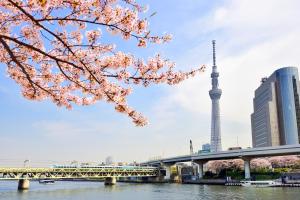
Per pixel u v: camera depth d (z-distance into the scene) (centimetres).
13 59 1153
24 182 12112
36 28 1296
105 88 1291
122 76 1310
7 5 1173
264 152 13225
